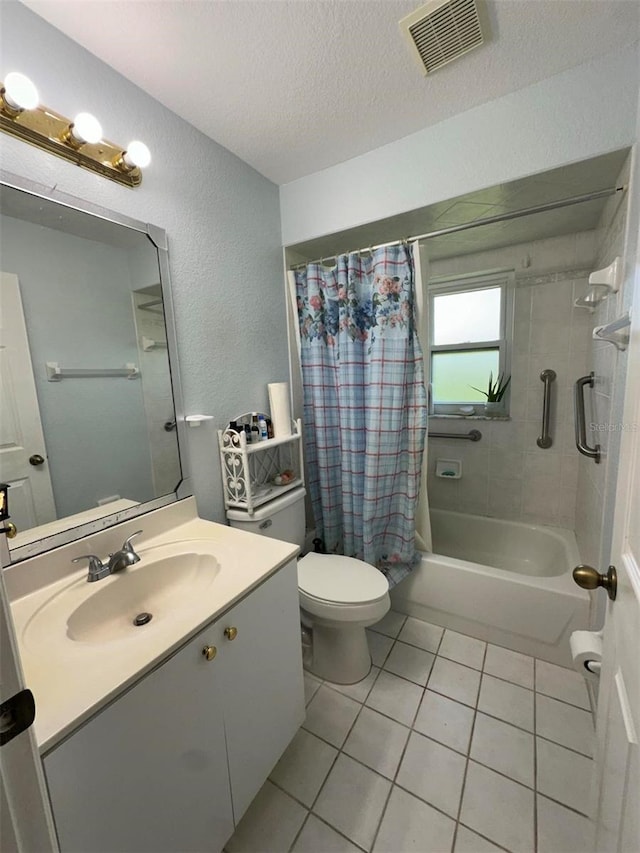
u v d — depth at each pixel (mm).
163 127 1246
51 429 1004
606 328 942
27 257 941
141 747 678
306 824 1018
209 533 1241
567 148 1189
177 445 1328
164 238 1257
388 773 1137
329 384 1859
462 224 1493
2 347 910
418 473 1713
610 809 626
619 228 1247
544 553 2070
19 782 365
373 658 1593
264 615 984
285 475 1728
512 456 2188
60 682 631
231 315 1554
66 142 980
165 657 710
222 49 1032
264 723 1005
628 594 590
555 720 1284
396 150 1488
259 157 1563
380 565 1781
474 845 958
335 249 1918
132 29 962
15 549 900
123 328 1162
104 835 625
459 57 1089
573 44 1057
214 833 847
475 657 1581
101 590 936
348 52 1058
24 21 893
